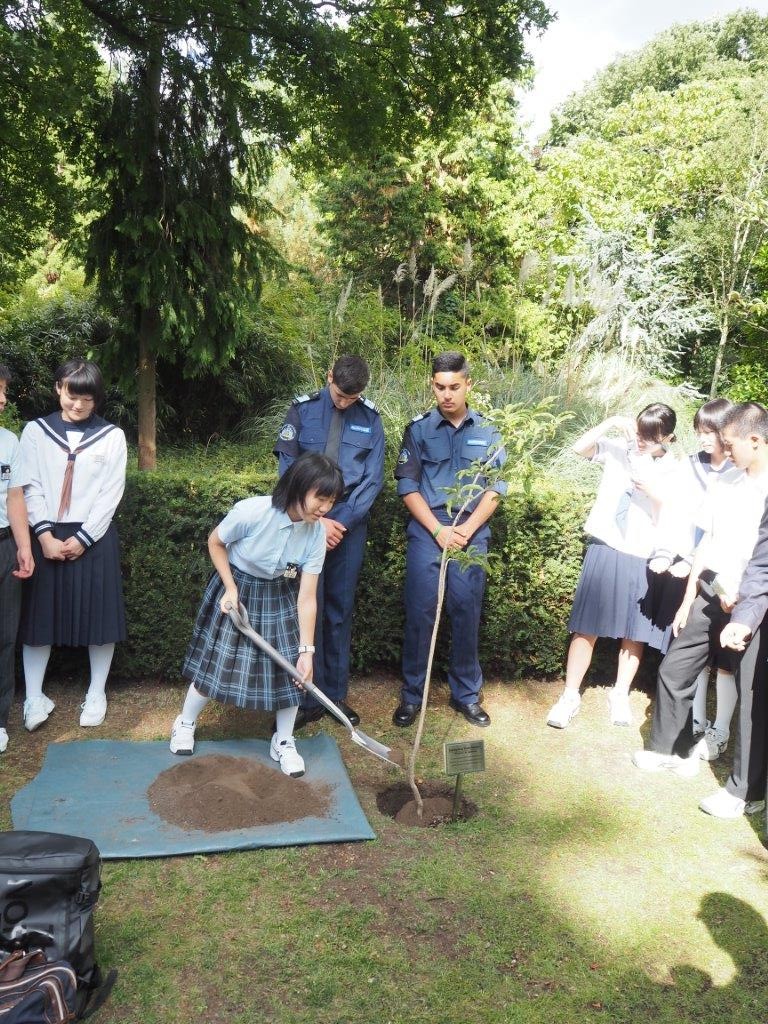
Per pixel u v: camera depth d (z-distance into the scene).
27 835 2.20
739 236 11.24
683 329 11.30
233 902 2.62
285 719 3.43
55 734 3.70
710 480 3.91
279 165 12.30
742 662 3.19
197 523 4.04
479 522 3.80
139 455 6.10
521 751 3.77
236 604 3.15
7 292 7.88
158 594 4.10
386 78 6.36
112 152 5.46
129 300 5.86
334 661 3.94
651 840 3.10
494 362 8.18
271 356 8.95
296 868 2.80
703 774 3.65
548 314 11.20
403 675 4.08
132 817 3.01
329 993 2.26
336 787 3.30
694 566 3.50
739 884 2.85
